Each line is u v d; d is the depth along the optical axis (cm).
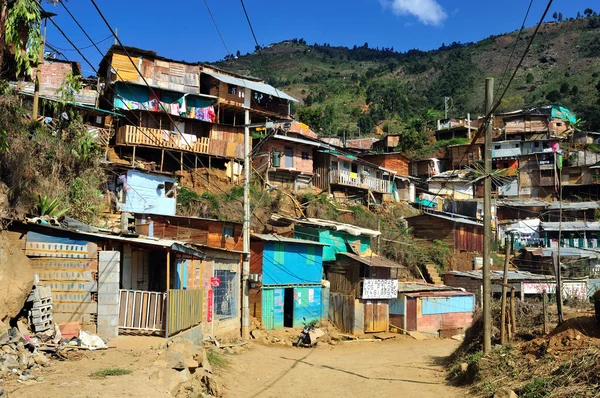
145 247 1605
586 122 8319
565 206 5588
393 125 10206
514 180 6284
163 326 1437
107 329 1398
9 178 1652
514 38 17462
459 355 1888
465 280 3956
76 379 964
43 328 1314
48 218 1588
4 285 1223
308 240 3158
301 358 2094
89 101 3412
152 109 3750
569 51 15125
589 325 1394
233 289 2284
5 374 941
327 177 4688
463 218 5016
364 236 3575
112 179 2931
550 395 1100
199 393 1138
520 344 1540
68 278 1416
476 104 11706
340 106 11894
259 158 4241
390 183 5438
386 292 3147
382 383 1600
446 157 6825
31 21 1392
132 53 3734
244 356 1931
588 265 4700
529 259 4841
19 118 1898
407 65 16062
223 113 4253
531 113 7138
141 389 941
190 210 3328
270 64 19200
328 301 3095
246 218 2341
